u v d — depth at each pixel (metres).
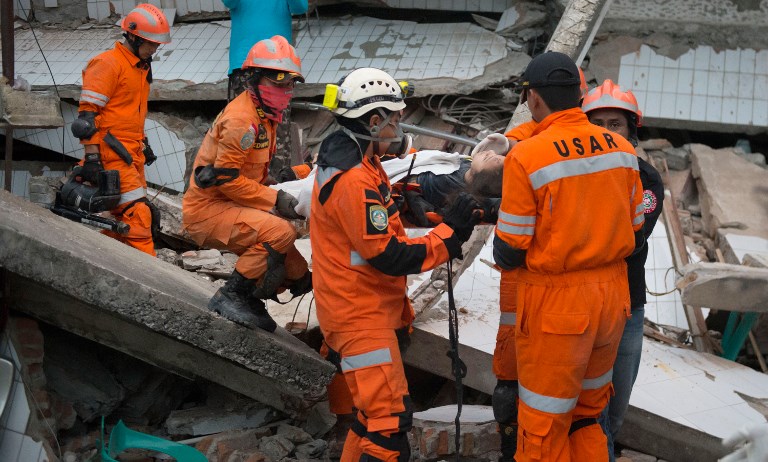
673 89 8.91
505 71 8.74
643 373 5.57
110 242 5.18
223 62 9.13
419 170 4.65
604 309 3.66
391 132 3.81
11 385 4.11
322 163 3.79
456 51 9.07
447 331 5.31
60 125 6.02
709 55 9.00
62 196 5.89
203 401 5.15
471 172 4.03
